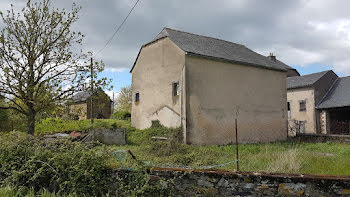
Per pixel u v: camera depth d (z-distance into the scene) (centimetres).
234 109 1558
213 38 1933
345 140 1470
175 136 1354
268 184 463
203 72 1458
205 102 1444
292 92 2650
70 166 570
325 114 2347
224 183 490
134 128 1659
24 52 813
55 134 1345
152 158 830
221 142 1475
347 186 421
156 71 1611
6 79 785
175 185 516
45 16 856
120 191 541
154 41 1647
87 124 1847
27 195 561
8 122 1539
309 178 440
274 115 1766
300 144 1440
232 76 1580
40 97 838
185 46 1481
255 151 1114
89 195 545
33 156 611
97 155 571
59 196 545
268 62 1867
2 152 655
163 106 1528
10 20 811
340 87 2486
